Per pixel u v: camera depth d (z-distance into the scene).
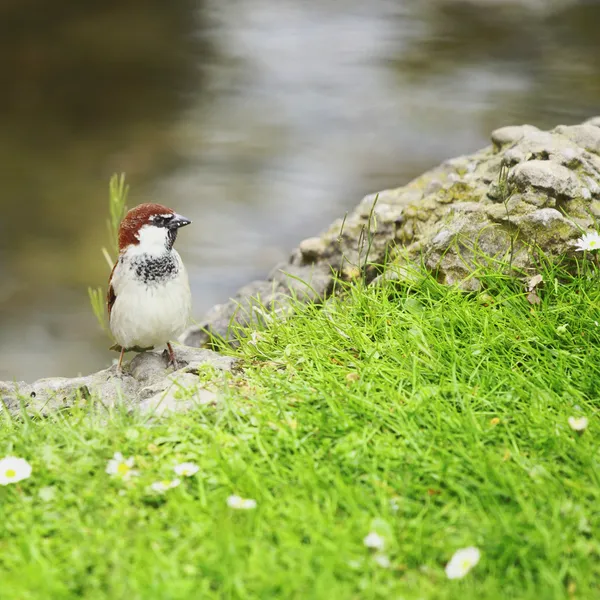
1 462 6.85
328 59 32.59
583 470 6.70
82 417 7.74
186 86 30.44
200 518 6.31
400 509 6.41
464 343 8.28
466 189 10.35
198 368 8.52
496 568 5.88
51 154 25.39
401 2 39.22
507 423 7.17
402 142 25.59
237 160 24.88
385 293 9.23
